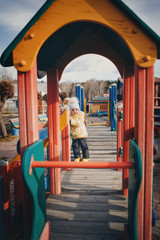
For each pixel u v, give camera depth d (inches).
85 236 71.7
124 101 96.8
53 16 58.9
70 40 83.8
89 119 770.2
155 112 409.7
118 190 108.7
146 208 64.4
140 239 65.4
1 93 383.9
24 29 58.5
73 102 144.2
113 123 300.8
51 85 96.4
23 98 63.2
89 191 108.0
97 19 58.2
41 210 67.4
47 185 114.0
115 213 85.2
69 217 82.8
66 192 107.3
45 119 532.4
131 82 95.6
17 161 78.3
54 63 94.4
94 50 95.4
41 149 67.5
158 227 89.9
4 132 397.7
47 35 59.6
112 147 207.3
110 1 57.9
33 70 64.4
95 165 58.2
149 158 62.6
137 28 58.1
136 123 64.1
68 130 139.1
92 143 222.7
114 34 78.1
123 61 95.7
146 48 58.6
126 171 100.1
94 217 82.6
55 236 71.9
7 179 73.0
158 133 342.6
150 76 60.4
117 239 69.8
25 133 64.2
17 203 78.6
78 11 58.4
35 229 60.1
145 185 63.8
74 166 58.1
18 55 60.5
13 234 75.2
